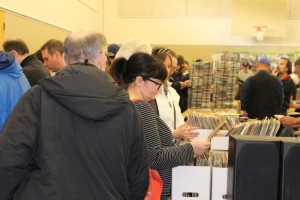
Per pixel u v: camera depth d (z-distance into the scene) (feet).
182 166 6.42
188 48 32.09
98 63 4.58
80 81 3.93
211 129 7.48
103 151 3.94
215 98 14.44
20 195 3.75
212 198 6.47
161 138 5.95
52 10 20.07
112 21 32.48
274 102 15.66
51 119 3.88
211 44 31.91
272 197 4.90
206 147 6.07
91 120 3.85
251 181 4.87
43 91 4.01
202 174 6.44
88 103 3.81
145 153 4.39
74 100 3.81
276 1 30.60
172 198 6.48
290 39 31.22
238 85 19.24
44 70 10.65
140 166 4.34
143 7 32.19
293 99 18.78
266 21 30.76
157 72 5.81
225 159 6.59
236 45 31.76
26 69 10.30
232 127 7.00
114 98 3.97
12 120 3.87
